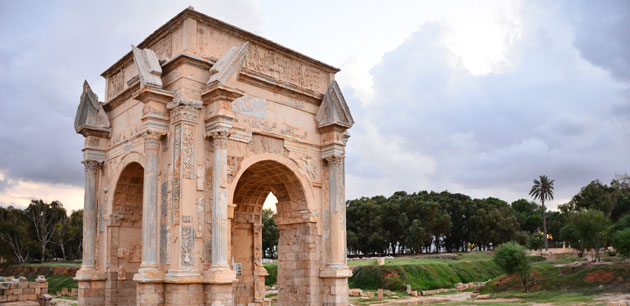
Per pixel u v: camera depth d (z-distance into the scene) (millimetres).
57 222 129875
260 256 37031
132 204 30609
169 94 24594
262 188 35219
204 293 23031
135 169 29281
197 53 25547
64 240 128250
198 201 23766
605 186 135125
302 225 29891
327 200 30469
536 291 61469
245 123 26875
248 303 35625
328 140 30578
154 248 23406
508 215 142375
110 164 30625
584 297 50938
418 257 111562
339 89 30969
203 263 23438
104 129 30969
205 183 24250
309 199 29500
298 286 29547
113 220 29625
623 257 66812
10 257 120500
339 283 29031
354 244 125500
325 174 30766
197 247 23344
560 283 61188
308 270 29078
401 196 141625
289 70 30125
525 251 65688
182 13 25438
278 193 31109
